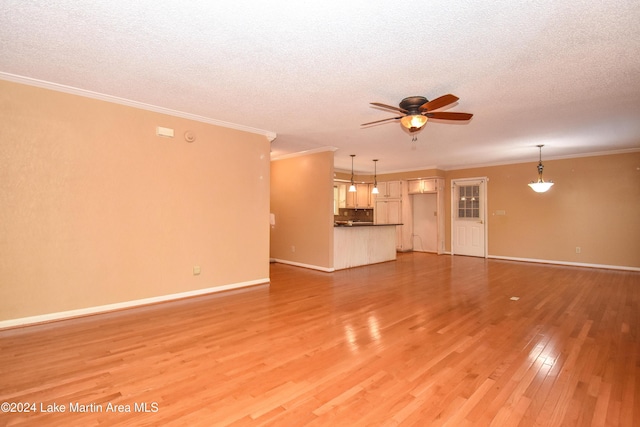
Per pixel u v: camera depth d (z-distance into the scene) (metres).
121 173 3.74
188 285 4.31
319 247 6.34
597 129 4.84
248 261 4.97
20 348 2.69
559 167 7.09
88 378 2.23
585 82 3.14
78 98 3.45
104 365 2.42
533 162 7.45
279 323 3.35
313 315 3.61
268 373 2.32
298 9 2.02
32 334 2.99
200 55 2.65
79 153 3.46
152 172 3.98
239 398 2.01
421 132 5.05
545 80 3.10
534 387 2.15
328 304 4.04
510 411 1.89
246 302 4.11
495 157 7.28
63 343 2.81
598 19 2.10
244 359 2.54
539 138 5.41
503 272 6.17
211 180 4.52
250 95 3.55
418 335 3.04
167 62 2.78
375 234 7.31
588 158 6.72
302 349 2.73
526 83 3.17
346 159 7.67
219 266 4.62
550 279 5.52
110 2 1.96
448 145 6.03
